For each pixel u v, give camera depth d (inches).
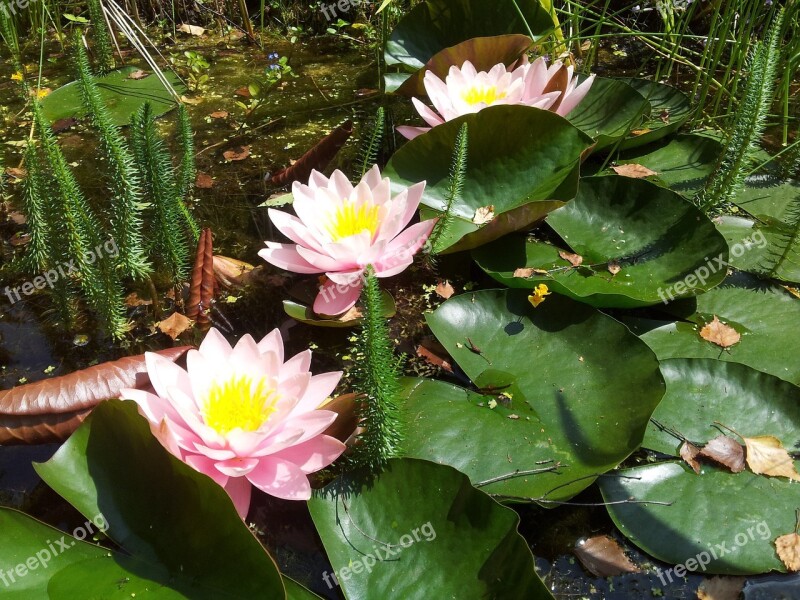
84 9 40.3
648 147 28.1
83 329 22.0
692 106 31.2
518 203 24.3
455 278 23.9
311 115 32.4
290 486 16.1
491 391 19.4
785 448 18.4
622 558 16.9
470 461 17.8
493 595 15.1
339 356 21.3
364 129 31.1
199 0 40.9
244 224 25.9
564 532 17.5
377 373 16.3
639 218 23.6
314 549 16.9
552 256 23.2
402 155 25.3
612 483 17.9
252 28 38.8
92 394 18.2
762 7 33.7
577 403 19.0
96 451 16.4
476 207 24.7
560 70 25.6
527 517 17.8
